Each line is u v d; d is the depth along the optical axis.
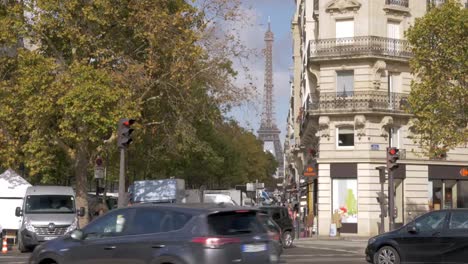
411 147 49.66
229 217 12.27
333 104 49.09
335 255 28.00
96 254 12.88
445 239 18.77
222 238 11.84
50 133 33.66
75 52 33.91
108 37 34.09
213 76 34.25
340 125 49.44
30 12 32.81
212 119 36.22
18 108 33.09
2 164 34.56
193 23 34.25
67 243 13.38
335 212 47.25
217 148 65.06
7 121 33.44
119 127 24.61
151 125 37.09
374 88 48.72
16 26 32.66
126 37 34.81
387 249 19.75
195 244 11.78
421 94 35.88
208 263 11.63
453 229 18.81
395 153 33.81
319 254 28.64
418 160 49.69
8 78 35.22
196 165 63.03
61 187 30.83
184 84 33.75
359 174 48.38
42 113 31.77
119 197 24.59
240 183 89.00
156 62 33.50
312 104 50.62
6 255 26.98
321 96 49.97
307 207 57.22
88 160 36.41
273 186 143.88
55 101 31.78
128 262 12.45
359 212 48.16
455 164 51.38
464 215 18.94
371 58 48.50
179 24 33.25
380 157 48.34
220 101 34.47
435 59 35.72
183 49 32.97
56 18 32.81
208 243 11.72
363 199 48.09
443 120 35.62
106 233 13.04
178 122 35.84
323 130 49.78
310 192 57.19
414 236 19.33
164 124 36.56
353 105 48.47
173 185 40.31
